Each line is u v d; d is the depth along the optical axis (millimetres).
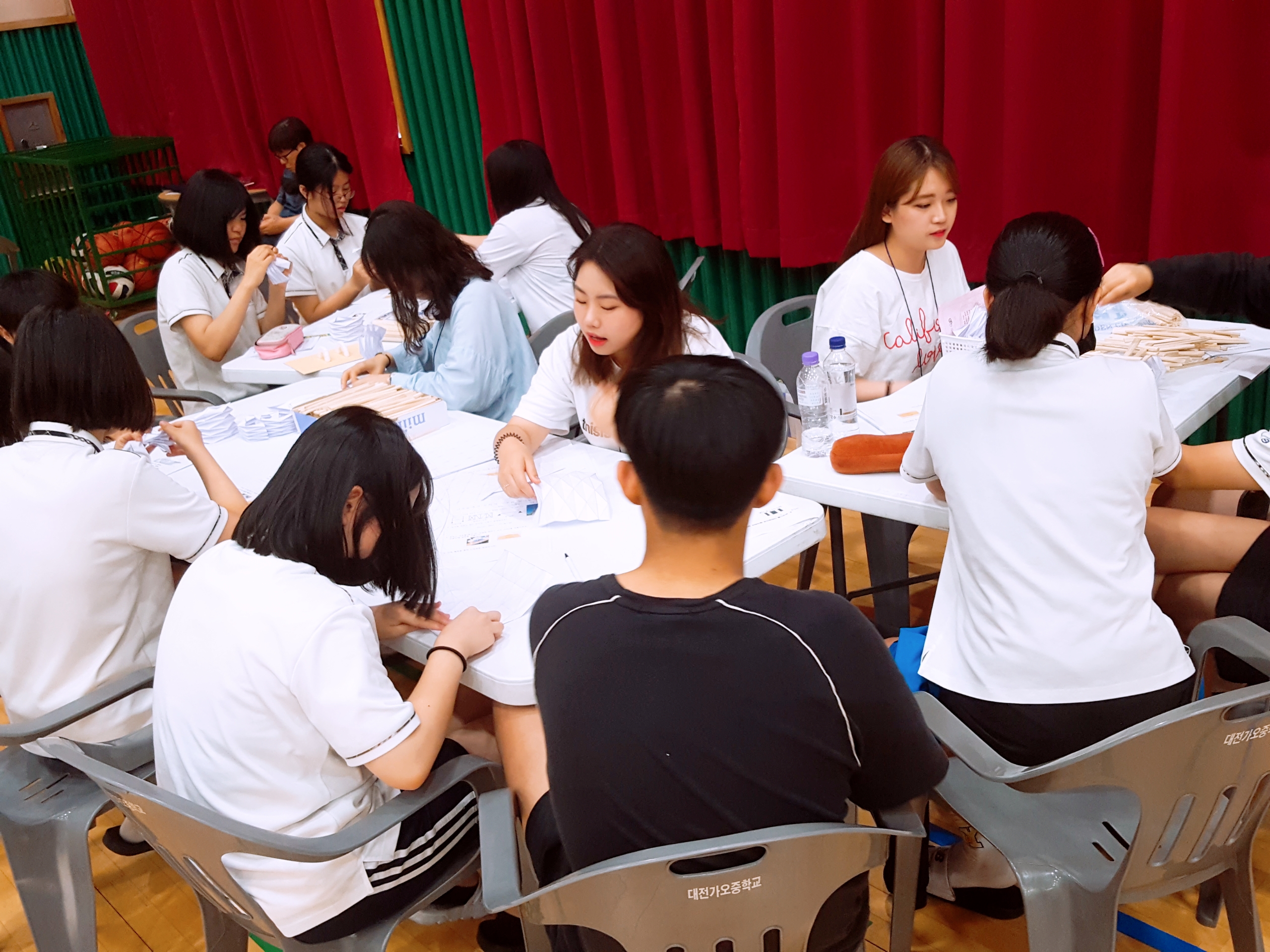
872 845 1107
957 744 1352
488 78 4211
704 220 3742
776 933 1139
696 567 1075
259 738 1327
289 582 1343
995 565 1478
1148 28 2629
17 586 1674
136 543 1729
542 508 1878
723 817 1046
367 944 1416
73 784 1721
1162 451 1518
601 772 1053
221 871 1309
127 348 1769
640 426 1031
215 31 5273
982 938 1780
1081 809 1431
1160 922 1762
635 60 3721
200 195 3182
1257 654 1435
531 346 3012
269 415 2459
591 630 1062
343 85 4754
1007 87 2805
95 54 6137
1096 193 2859
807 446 1996
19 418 1752
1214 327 2287
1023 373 1496
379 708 1306
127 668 1770
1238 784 1284
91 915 1661
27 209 6266
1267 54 2461
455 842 1491
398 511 1434
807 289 3633
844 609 1060
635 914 1081
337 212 3641
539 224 3346
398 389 2500
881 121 3182
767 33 3270
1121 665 1428
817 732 1039
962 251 3145
